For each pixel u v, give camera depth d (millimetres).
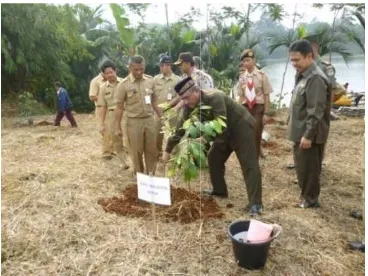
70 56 14945
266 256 2586
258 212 3393
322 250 2811
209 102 3154
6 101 12430
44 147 6523
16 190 4168
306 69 3285
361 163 5039
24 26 11750
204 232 3084
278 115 9203
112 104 4863
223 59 10641
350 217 3400
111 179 4539
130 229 3160
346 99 9344
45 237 3078
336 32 9203
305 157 3436
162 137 4832
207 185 4191
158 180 2859
